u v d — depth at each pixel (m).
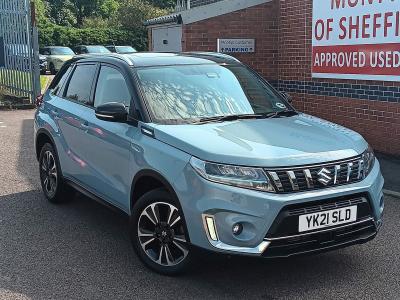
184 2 24.86
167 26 13.15
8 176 7.81
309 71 10.52
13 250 5.04
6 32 16.61
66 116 5.92
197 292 4.19
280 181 3.93
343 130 4.87
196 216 3.98
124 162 4.80
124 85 5.14
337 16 9.61
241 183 3.90
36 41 15.59
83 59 6.16
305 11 10.42
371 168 4.54
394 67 8.61
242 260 3.95
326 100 10.19
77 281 4.38
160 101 4.89
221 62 5.76
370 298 4.12
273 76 11.66
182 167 4.12
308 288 4.28
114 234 5.48
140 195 4.79
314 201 4.00
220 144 4.14
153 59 5.46
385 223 5.81
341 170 4.18
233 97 5.25
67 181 6.06
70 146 5.85
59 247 5.12
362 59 9.20
